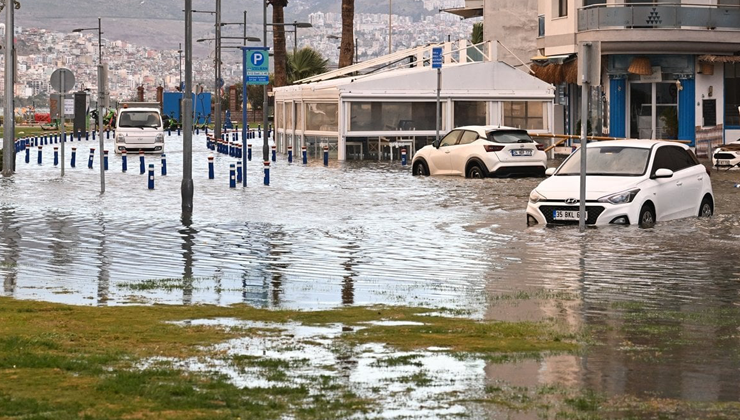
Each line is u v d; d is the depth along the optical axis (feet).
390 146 335.06
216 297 94.99
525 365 66.64
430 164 260.83
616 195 145.69
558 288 98.94
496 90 340.18
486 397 58.85
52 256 122.11
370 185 228.63
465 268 112.57
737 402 57.72
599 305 89.56
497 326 79.61
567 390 60.18
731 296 94.38
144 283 102.83
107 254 123.95
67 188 219.41
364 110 335.88
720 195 197.47
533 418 54.80
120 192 210.18
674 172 154.51
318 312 86.28
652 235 137.28
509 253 123.65
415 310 87.10
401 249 128.06
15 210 173.78
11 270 111.65
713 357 69.00
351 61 461.37
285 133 390.42
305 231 146.41
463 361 67.82
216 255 123.34
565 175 154.20
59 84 249.14
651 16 318.04
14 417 54.13
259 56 242.17
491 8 410.11
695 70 328.70
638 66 326.85
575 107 357.82
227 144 376.68
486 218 161.79
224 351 71.15
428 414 55.57
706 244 129.18
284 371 65.31
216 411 55.77
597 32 322.96
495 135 252.21
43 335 76.07
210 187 224.33
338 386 61.36
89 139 511.40
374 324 81.00
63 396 58.39
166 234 142.92
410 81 335.88
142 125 382.63
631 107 335.26
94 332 77.71
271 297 94.89
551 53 353.51
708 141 331.57
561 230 143.74
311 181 241.35
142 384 61.11
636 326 79.92
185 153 173.88
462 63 340.18
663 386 61.26
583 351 70.74
